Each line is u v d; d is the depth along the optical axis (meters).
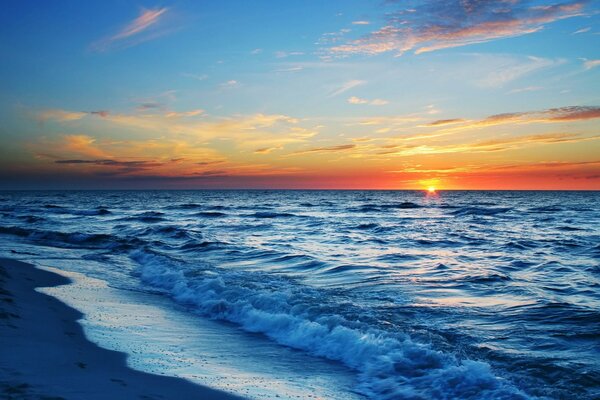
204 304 10.95
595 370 6.54
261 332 9.03
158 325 9.34
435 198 114.75
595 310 9.97
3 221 38.06
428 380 6.35
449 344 7.66
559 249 21.48
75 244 23.73
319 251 20.77
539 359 6.98
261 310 10.01
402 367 6.82
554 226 34.50
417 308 10.23
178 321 9.73
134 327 9.09
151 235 27.73
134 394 5.63
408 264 17.00
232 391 6.04
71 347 7.39
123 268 16.56
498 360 6.96
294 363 7.28
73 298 11.37
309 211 57.56
